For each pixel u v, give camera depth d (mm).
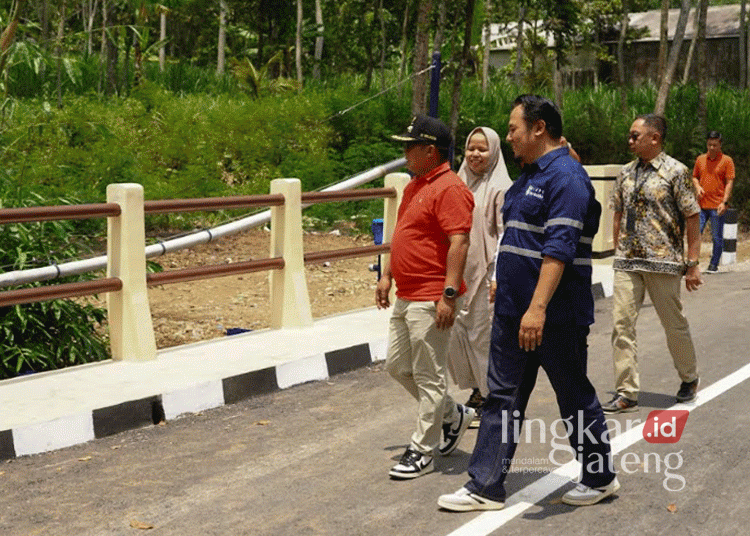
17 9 12031
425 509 5383
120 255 8500
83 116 21375
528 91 31812
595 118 25438
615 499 5457
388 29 34656
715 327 10297
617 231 7371
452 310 5785
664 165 7195
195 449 6648
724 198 14469
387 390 8117
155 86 25672
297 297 9844
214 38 49625
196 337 10719
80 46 28531
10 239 9523
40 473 6219
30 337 9328
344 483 5852
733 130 25500
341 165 22047
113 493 5812
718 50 43062
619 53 42094
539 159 5117
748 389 7777
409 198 5984
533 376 5367
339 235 17969
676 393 7754
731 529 5012
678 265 7180
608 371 8633
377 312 10812
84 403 7117
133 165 19656
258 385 8086
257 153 21828
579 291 5121
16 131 18625
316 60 44469
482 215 6637
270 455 6461
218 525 5250
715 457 6133
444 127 5906
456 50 25609
